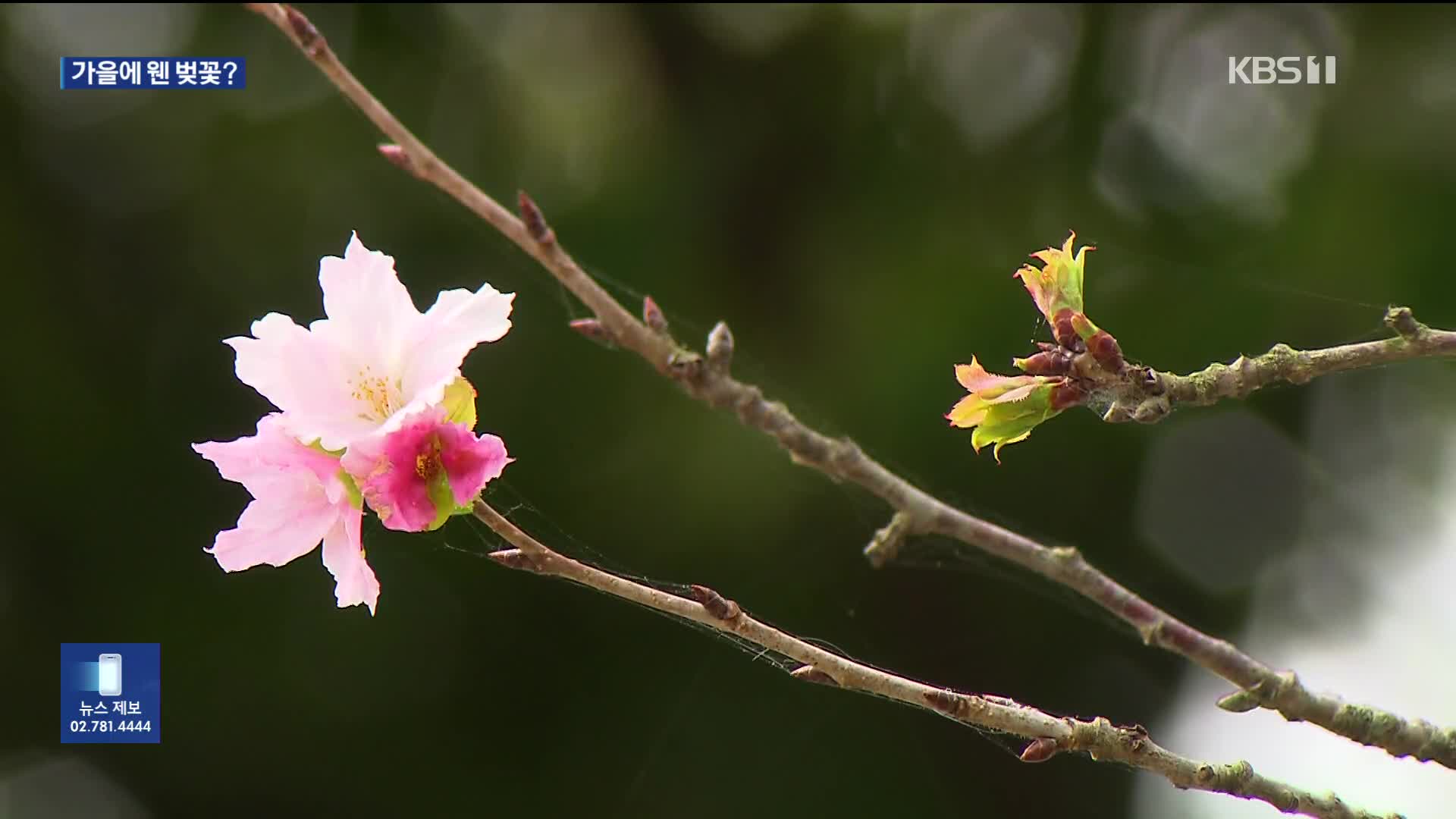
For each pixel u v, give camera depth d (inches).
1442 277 63.5
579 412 71.3
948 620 72.1
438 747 70.2
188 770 68.2
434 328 43.8
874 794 68.8
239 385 70.6
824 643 46.1
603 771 69.7
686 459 70.5
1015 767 70.6
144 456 69.6
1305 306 66.2
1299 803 44.0
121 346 70.5
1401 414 68.5
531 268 72.3
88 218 71.3
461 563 70.1
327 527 43.8
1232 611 71.8
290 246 71.4
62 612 67.7
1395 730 43.8
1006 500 70.3
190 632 68.3
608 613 71.0
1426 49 66.5
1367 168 66.4
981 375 44.2
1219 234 69.7
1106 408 44.4
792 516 69.9
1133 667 72.1
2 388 68.1
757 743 69.2
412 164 43.1
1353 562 69.7
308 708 69.1
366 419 43.7
